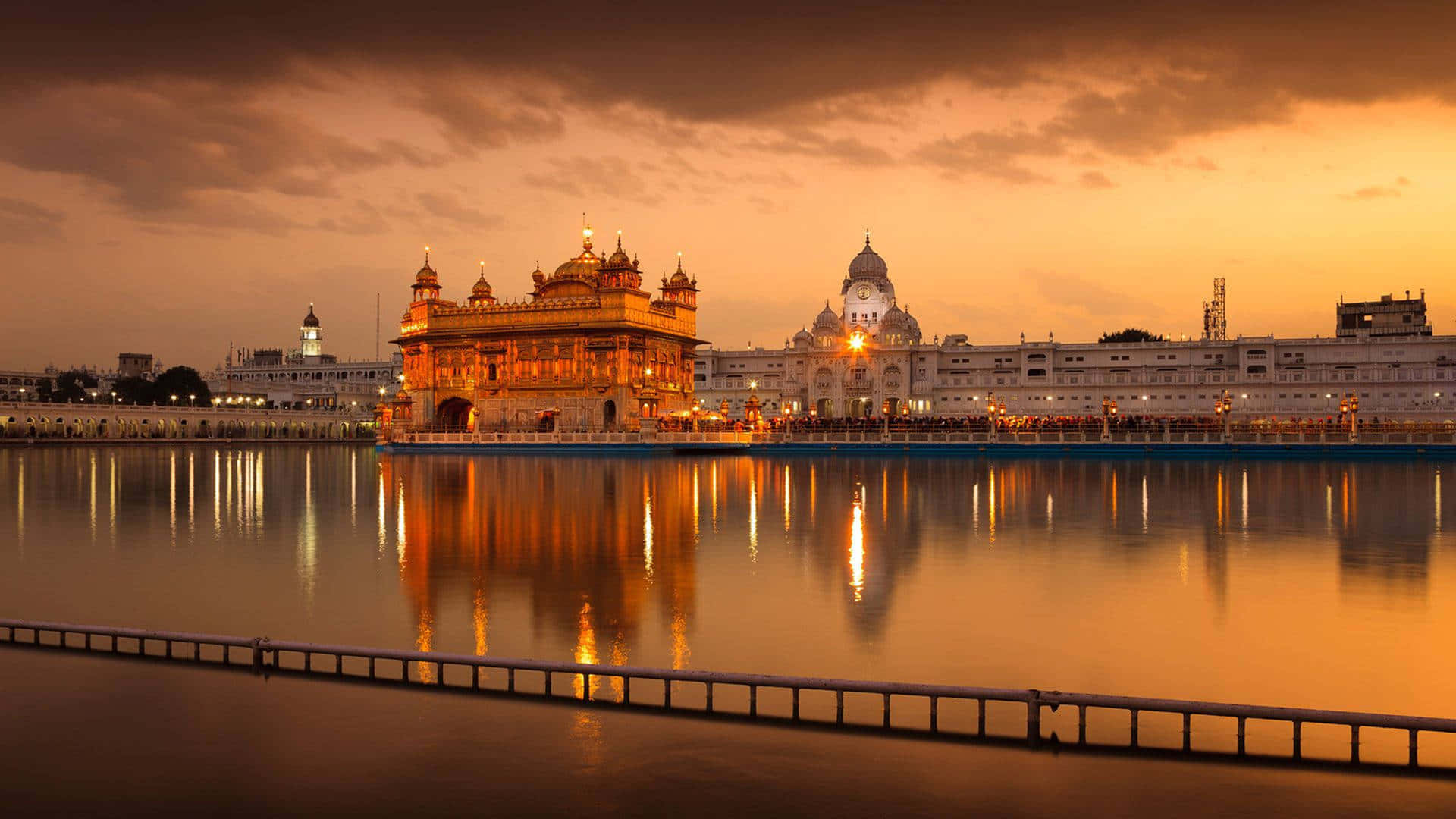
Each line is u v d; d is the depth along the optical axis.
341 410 191.00
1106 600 20.88
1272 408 136.62
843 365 153.62
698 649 16.95
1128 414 142.75
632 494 46.66
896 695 14.07
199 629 18.45
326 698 14.53
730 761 12.34
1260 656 16.58
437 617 19.34
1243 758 12.48
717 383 160.38
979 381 149.25
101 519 35.59
